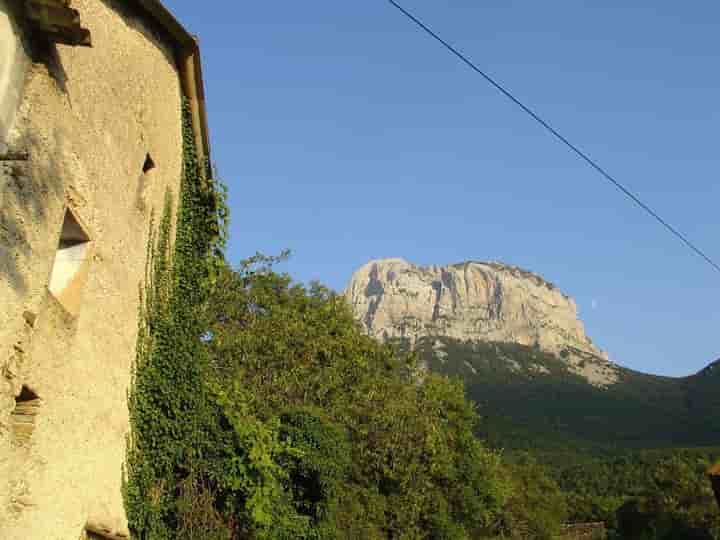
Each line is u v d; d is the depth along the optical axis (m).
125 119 11.31
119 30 11.09
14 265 7.79
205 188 14.63
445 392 29.41
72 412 9.45
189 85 14.05
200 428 13.68
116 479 11.14
